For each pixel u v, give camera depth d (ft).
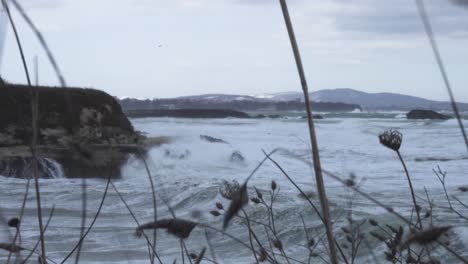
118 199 38.40
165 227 4.31
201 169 69.62
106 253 23.67
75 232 28.02
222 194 4.75
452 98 4.49
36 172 5.24
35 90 4.65
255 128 188.55
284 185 47.57
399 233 6.94
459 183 51.44
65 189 41.86
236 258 22.43
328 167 71.05
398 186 49.67
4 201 37.37
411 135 133.08
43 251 5.37
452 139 121.80
